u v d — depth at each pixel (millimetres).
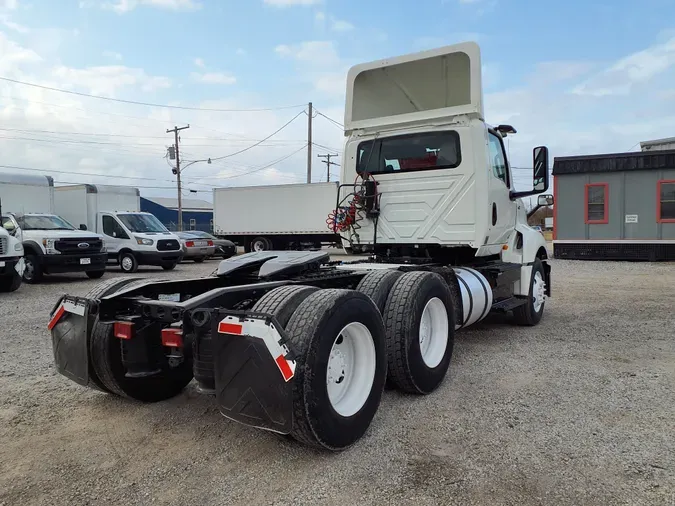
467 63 6090
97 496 2850
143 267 18938
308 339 2992
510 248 6824
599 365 5316
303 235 25844
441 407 4156
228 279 4812
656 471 3072
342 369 3473
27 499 2812
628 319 7891
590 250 18656
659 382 4738
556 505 2727
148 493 2879
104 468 3168
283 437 3580
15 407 4188
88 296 4062
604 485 2922
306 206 25219
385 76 6617
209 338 3219
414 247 6387
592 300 9828
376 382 3611
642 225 17859
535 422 3822
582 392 4480
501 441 3502
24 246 13148
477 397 4383
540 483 2949
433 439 3545
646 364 5344
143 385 4156
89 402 4305
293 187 25531
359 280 4758
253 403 2963
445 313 4727
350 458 3270
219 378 3066
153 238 16359
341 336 3426
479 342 6406
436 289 4578
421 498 2805
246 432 3684
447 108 5945
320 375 3029
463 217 5898
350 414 3361
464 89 6301
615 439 3516
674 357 5613
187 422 3883
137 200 19703
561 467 3133
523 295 7066
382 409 4117
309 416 2963
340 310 3209
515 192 6738
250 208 26922
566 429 3689
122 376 3957
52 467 3182
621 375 4965
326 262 5043
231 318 3029
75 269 13492
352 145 6676
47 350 6051
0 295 11023
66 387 4680
